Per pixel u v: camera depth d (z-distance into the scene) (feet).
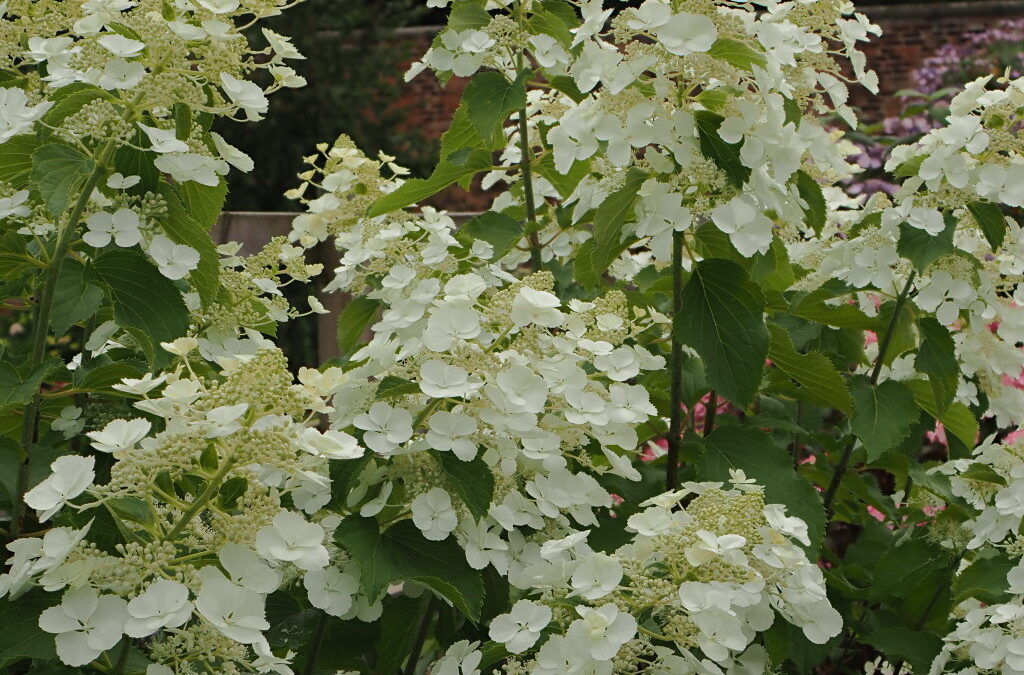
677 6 7.07
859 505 10.08
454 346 6.10
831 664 9.95
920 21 31.14
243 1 6.52
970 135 7.64
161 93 5.88
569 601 5.74
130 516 5.08
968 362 9.20
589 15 7.04
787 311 8.47
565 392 6.18
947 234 7.75
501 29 8.02
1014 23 24.63
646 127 6.84
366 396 6.35
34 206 6.55
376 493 6.36
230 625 4.70
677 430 7.79
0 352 6.57
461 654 6.06
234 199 30.60
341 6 31.81
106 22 6.16
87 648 4.56
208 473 5.07
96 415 7.56
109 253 6.22
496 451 6.36
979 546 7.64
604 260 7.72
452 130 9.16
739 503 5.71
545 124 9.04
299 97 30.81
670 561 5.58
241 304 8.15
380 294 7.56
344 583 6.21
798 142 7.21
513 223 8.98
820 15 7.82
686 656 5.24
